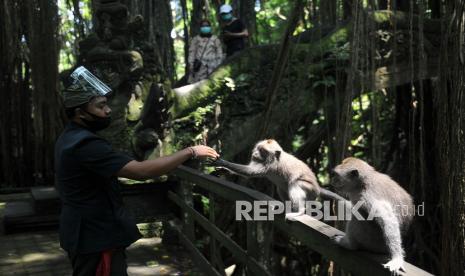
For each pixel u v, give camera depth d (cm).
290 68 766
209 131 767
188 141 750
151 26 1060
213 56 936
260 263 364
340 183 253
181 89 785
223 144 771
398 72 745
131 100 720
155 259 574
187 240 598
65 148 254
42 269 539
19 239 673
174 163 265
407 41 742
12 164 1056
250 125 779
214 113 772
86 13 1288
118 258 267
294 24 659
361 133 1018
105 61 719
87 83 264
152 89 706
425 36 759
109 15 726
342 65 723
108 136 703
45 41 854
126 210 274
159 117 717
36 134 886
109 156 251
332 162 722
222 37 979
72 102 262
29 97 1055
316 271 1008
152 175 258
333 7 714
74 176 254
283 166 402
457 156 335
